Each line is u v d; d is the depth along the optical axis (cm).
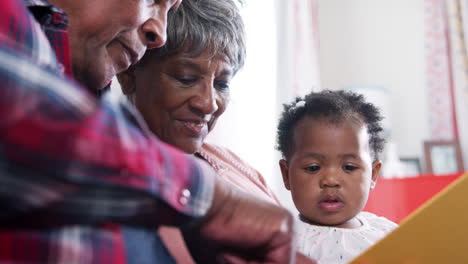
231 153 129
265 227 47
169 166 40
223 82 105
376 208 161
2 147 30
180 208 41
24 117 31
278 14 295
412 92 345
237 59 107
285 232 47
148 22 75
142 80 100
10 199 31
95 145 33
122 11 69
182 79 98
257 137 247
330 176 111
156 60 97
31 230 33
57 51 61
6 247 32
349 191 111
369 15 357
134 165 36
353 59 355
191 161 44
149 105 100
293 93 286
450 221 55
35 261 32
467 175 54
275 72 264
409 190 161
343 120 115
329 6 360
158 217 40
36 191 31
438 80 328
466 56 321
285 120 128
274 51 265
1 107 30
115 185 34
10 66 32
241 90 247
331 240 109
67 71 62
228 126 235
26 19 44
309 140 115
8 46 36
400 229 56
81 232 35
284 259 47
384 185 164
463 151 323
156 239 45
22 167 31
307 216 115
